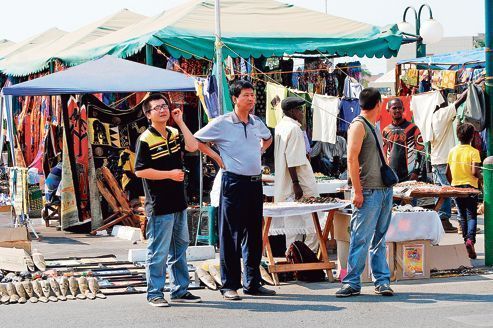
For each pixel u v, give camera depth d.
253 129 11.53
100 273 13.37
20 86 16.91
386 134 17.34
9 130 21.28
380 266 11.69
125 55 20.19
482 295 11.56
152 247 10.98
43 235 19.17
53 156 21.92
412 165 17.61
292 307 10.86
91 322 10.08
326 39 20.53
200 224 16.27
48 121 24.78
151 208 10.88
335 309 10.69
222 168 11.43
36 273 13.02
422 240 12.91
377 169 11.35
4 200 21.28
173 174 10.77
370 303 11.04
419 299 11.29
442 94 20.86
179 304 11.15
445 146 18.88
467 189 14.55
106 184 19.38
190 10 20.98
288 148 13.83
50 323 10.05
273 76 21.69
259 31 20.33
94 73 17.75
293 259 12.92
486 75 13.85
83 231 19.66
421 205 17.34
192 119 21.28
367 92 11.29
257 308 10.82
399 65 22.77
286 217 13.69
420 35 24.09
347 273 11.62
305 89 22.30
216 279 12.41
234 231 11.41
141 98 21.58
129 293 12.09
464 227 14.76
